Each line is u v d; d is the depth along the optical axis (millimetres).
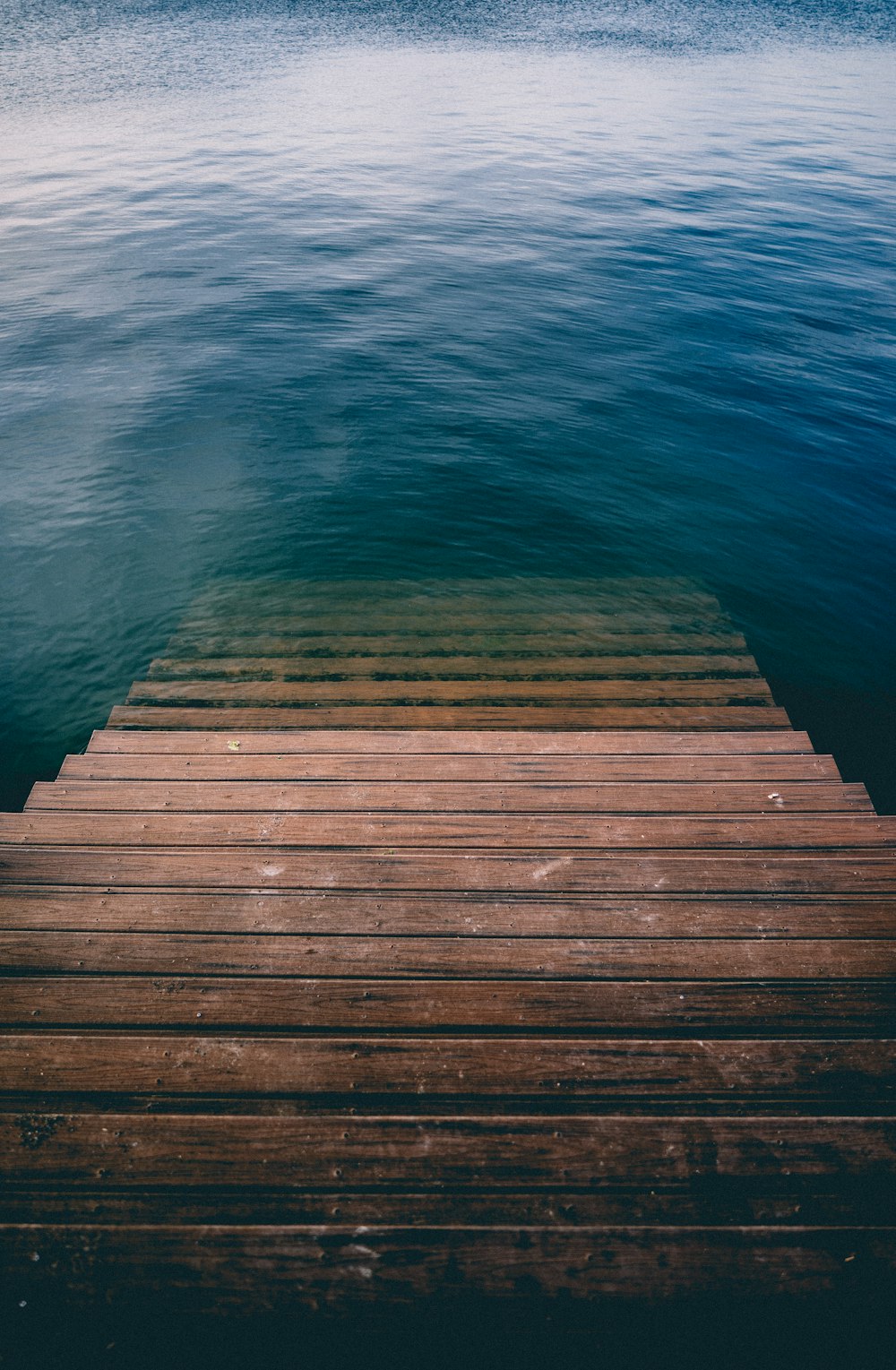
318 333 12203
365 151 22016
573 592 7203
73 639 6652
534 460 9312
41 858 3877
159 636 6703
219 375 10922
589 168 21141
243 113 25359
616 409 10391
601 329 12617
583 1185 2676
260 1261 2494
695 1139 2791
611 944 3488
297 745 4773
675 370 11391
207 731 4973
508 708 5516
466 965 3396
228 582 7301
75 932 3500
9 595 7082
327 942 3480
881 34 42562
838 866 3896
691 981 3350
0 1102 2887
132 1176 2676
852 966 3416
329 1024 3168
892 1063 3047
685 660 6156
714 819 4207
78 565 7461
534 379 11070
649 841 4070
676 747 4785
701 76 32250
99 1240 2527
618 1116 2867
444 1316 2430
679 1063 3031
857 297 13969
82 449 9219
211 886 3740
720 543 8016
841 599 7340
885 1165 2729
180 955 3410
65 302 13008
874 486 8938
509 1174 2699
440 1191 2660
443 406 10352
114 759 4629
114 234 15953
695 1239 2549
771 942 3514
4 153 20828
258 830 4094
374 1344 2398
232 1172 2689
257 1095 2916
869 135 24891
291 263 14812
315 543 7855
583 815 4250
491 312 13109
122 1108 2877
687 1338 2408
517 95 28375
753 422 10156
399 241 16016
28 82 28203
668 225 17406
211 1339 2396
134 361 11227
